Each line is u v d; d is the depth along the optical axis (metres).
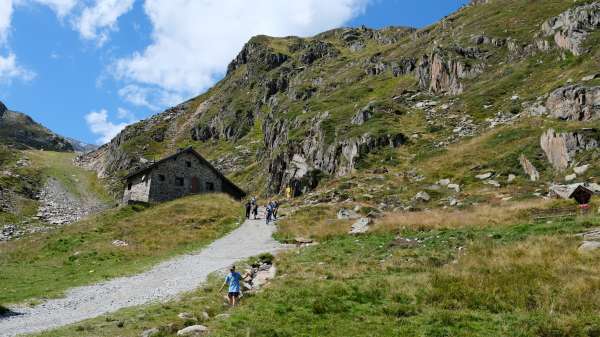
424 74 101.19
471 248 24.94
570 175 39.47
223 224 48.53
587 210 29.36
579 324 14.27
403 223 34.66
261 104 166.38
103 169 152.12
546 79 69.88
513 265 20.73
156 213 52.00
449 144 64.25
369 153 69.19
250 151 138.25
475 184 46.69
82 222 52.03
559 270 19.16
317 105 108.94
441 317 15.92
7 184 101.31
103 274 28.97
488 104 73.62
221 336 14.57
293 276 23.98
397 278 21.38
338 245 32.03
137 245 39.59
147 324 16.88
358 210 43.78
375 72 129.75
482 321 15.65
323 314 17.11
